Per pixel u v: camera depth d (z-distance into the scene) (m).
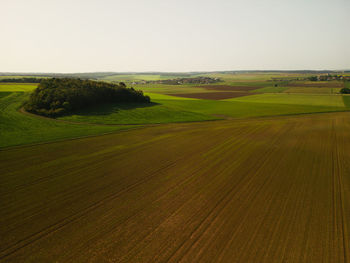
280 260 10.16
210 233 11.96
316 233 12.03
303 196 16.00
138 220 13.08
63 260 10.07
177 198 15.61
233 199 15.52
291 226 12.60
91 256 10.31
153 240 11.41
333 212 14.02
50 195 15.81
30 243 11.11
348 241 11.45
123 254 10.45
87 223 12.76
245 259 10.19
